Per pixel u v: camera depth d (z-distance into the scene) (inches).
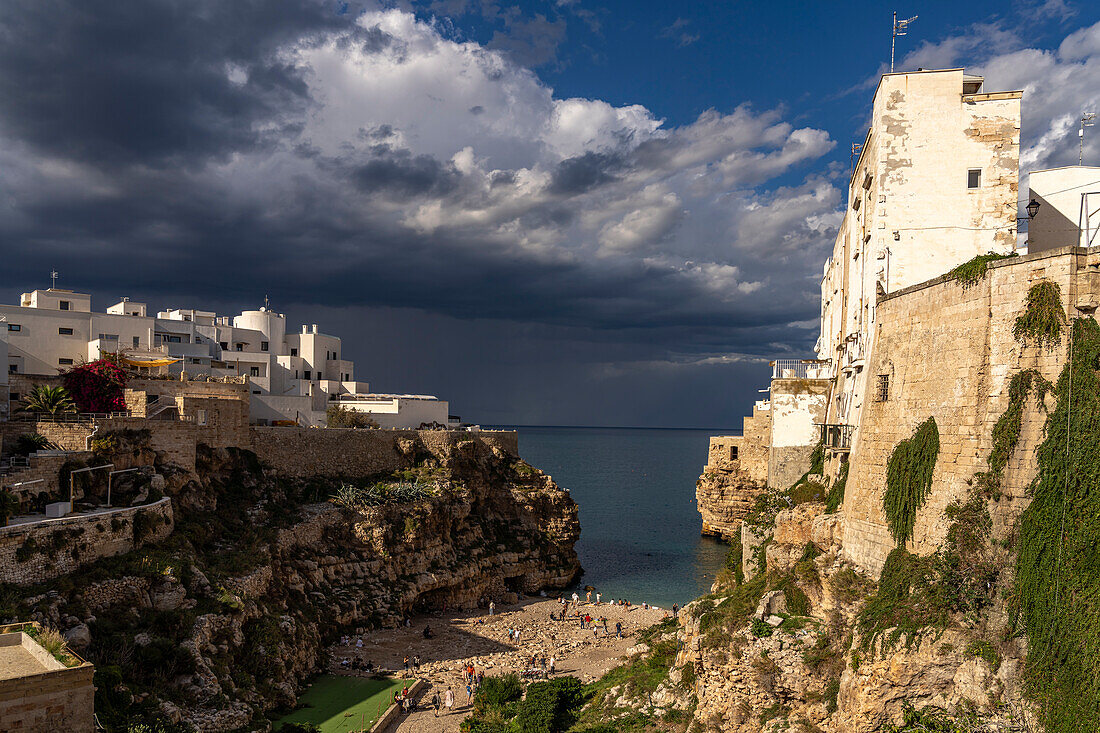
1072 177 1423.5
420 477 3137.3
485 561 3065.9
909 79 1434.5
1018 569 944.9
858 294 1694.1
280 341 4478.3
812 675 1181.1
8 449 2004.2
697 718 1306.6
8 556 1417.3
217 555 2010.3
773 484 2049.7
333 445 3029.0
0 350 2465.6
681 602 3053.6
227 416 2613.2
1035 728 885.2
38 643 1052.5
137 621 1517.0
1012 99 1393.9
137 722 1249.4
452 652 2277.3
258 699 1589.6
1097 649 840.3
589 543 4281.5
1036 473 944.9
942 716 967.6
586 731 1376.7
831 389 1996.8
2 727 916.6
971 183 1409.9
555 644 2404.0
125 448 2062.0
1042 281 971.3
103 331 3270.2
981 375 1040.2
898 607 1064.2
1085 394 908.0
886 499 1224.8
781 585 1389.0
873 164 1505.9
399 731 1649.9
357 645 2236.7
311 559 2407.7
